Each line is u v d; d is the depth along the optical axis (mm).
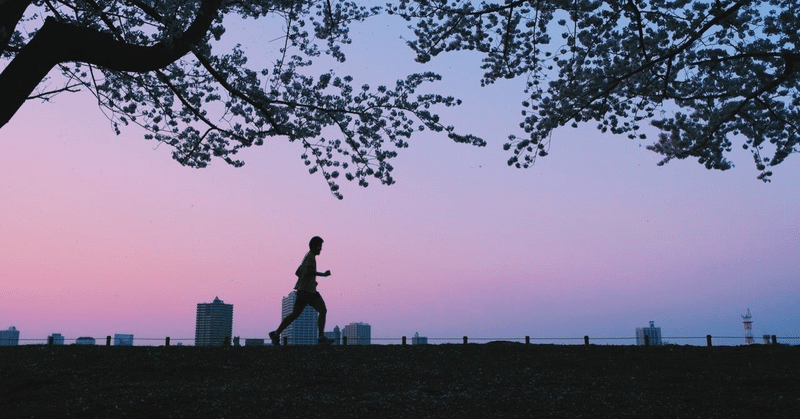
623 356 11672
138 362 10555
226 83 8945
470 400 7934
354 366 10469
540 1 11336
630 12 11422
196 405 7430
